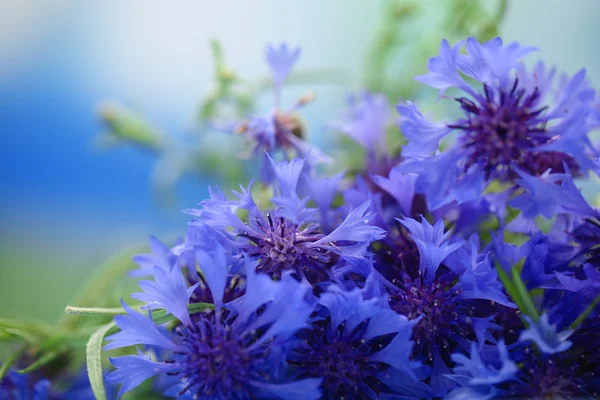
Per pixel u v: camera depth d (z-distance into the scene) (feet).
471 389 0.86
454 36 1.20
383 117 1.12
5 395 1.05
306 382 0.86
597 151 0.89
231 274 0.90
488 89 0.91
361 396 0.89
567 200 0.88
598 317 0.89
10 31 2.00
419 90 1.26
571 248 0.92
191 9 2.02
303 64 1.99
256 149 1.06
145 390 1.05
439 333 0.89
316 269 0.90
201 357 0.88
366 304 0.84
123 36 2.03
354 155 1.26
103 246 1.92
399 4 1.28
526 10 1.82
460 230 0.96
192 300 0.93
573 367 0.88
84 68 2.03
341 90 1.45
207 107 1.19
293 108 1.07
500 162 0.89
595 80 1.84
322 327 0.89
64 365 1.09
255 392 0.88
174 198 1.39
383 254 0.94
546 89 0.94
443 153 0.90
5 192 1.98
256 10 2.02
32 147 2.02
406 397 0.89
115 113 1.33
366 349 0.89
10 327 1.03
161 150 1.36
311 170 1.01
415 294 0.90
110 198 2.00
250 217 0.92
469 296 0.89
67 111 2.03
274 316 0.85
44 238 1.94
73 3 2.01
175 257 0.94
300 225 0.91
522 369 0.89
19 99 2.02
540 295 0.94
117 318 0.88
